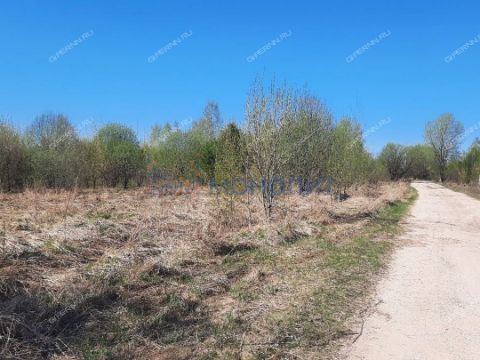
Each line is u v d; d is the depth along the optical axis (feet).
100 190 83.15
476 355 16.35
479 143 176.55
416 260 32.50
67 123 112.57
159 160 93.56
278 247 34.01
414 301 22.57
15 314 16.34
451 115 232.53
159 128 122.42
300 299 21.95
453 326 19.20
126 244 29.12
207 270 26.45
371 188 103.65
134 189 87.97
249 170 46.14
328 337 17.49
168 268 24.95
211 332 17.78
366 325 18.99
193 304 20.72
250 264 28.81
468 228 51.90
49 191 68.69
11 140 78.74
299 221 42.98
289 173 62.69
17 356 14.61
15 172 80.28
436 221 57.06
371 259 31.60
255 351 16.16
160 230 35.14
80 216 39.04
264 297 22.20
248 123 44.57
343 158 72.28
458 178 189.47
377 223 50.88
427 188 156.66
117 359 15.23
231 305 20.98
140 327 17.66
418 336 17.99
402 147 213.87
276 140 44.88
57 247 25.63
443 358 16.06
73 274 21.53
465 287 25.57
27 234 28.60
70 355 15.34
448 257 34.06
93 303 19.24
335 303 21.58
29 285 19.29
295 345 16.74
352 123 85.40
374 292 23.80
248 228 39.22
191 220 41.55
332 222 47.88
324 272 27.25
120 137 107.34
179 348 16.26
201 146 95.86
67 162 82.33
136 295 20.92
